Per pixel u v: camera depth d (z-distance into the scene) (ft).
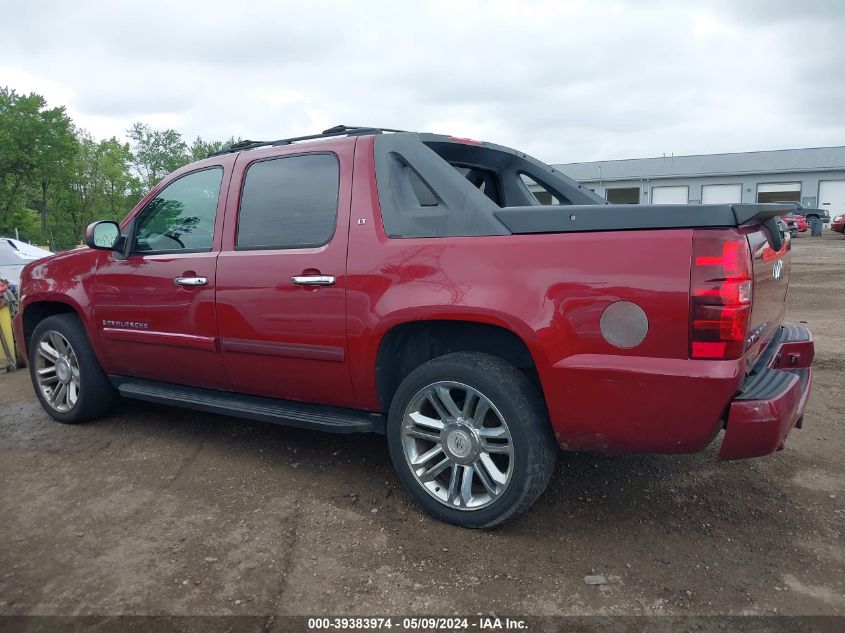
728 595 8.20
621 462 12.39
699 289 7.95
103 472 12.44
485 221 9.48
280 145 12.50
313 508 10.77
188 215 13.08
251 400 12.55
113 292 13.76
